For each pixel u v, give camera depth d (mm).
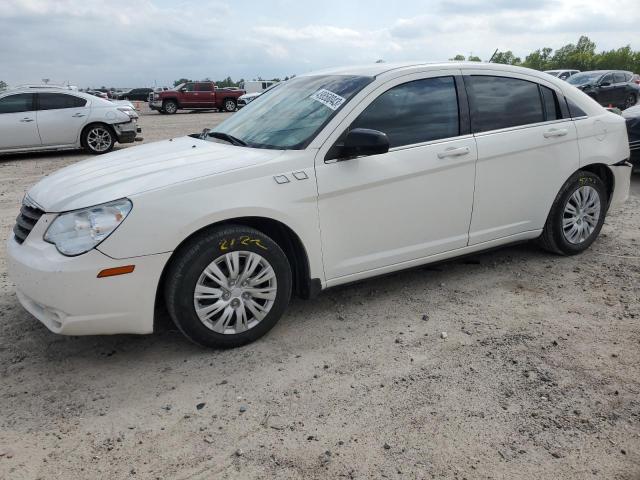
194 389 3066
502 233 4453
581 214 4902
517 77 4453
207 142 4145
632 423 2713
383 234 3834
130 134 13234
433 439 2617
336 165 3568
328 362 3316
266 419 2791
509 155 4277
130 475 2424
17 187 8852
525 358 3314
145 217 3037
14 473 2438
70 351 3502
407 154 3812
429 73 4039
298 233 3471
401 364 3277
